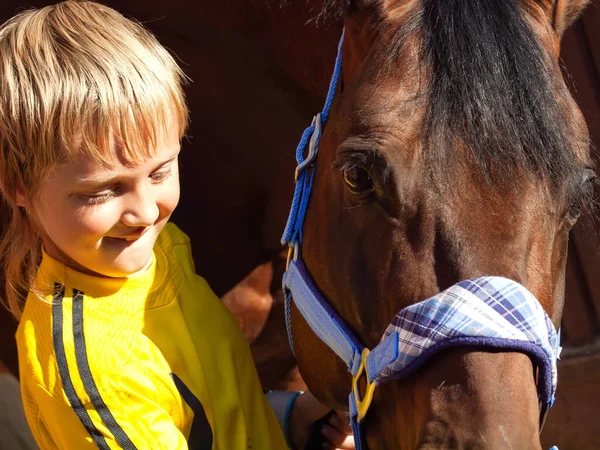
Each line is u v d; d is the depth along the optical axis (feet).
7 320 8.22
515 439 4.26
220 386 5.48
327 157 5.72
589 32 9.16
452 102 4.81
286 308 6.41
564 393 10.83
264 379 8.30
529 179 4.75
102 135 4.67
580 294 10.23
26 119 4.68
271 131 7.78
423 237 4.77
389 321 4.94
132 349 5.15
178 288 5.63
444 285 4.67
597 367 10.27
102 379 5.00
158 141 4.89
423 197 4.79
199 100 7.82
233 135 7.84
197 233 7.97
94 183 4.74
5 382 12.23
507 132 4.73
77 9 5.08
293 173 7.80
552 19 5.64
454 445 4.35
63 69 4.69
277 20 7.47
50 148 4.69
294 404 7.35
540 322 4.57
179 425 5.22
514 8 5.08
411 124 4.91
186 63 7.80
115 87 4.69
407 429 4.81
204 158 7.89
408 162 4.86
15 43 4.86
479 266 4.64
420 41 5.12
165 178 5.08
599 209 9.30
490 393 4.37
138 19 7.89
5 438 11.99
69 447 5.05
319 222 5.81
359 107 5.15
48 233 5.00
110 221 4.88
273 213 7.90
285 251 8.04
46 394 5.01
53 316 5.08
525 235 4.70
